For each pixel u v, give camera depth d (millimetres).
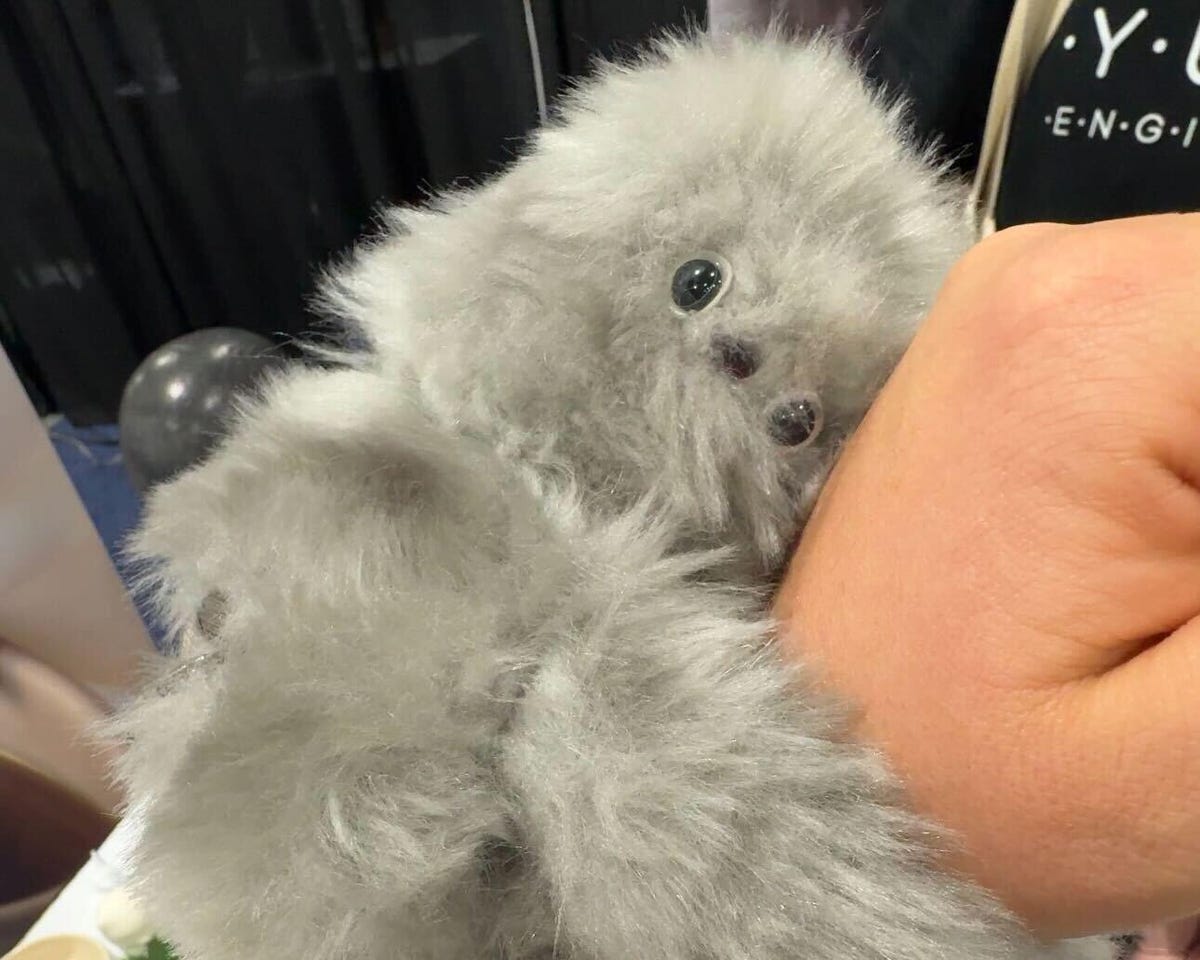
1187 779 143
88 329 1230
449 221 243
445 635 178
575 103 236
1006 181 400
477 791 171
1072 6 362
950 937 164
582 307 202
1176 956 279
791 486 201
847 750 171
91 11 1021
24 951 495
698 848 162
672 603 183
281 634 181
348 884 165
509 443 202
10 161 1093
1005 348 156
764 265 195
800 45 248
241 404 263
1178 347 143
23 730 615
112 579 678
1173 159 360
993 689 155
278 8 1036
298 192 1168
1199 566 147
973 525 156
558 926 166
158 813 183
